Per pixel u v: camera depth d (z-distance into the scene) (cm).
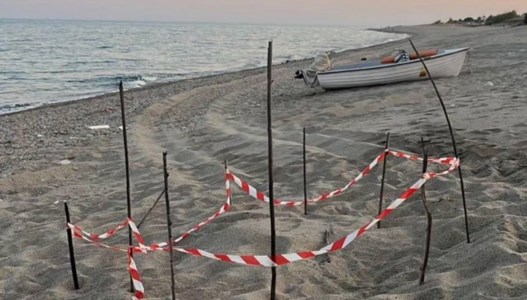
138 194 703
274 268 342
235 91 1850
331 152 800
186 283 412
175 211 609
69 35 8700
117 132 1235
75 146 1097
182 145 1004
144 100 1814
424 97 1244
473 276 370
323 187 637
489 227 447
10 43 5994
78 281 440
